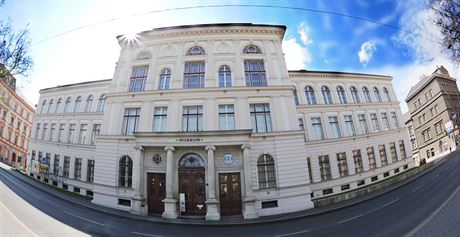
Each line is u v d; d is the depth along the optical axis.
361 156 28.53
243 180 17.31
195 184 17.52
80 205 18.84
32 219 12.92
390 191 20.92
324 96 29.73
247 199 16.36
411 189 19.98
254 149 18.44
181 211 16.44
